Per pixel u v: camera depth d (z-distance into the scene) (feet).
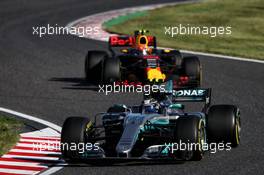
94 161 147.64
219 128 150.00
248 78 261.03
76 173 139.44
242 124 184.24
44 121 192.03
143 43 247.29
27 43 357.61
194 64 234.99
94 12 481.87
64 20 444.55
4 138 168.55
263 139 167.22
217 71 277.44
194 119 140.05
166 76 243.60
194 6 494.59
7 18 453.17
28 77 265.95
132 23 434.71
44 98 225.15
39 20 444.55
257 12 458.91
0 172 141.59
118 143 136.36
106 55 257.34
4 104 216.74
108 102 217.15
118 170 140.26
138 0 552.00
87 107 210.18
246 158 149.07
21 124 187.32
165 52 248.93
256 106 209.36
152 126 146.10
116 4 524.52
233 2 500.74
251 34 389.80
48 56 318.45
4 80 259.60
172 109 151.94
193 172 138.10
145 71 232.32
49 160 150.20
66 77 266.36
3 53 328.29
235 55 320.91
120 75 235.40
